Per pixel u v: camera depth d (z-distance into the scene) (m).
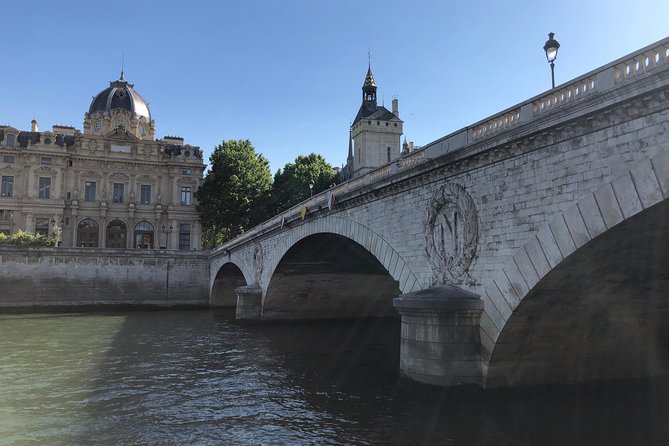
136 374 24.88
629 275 16.12
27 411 18.47
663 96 12.15
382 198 25.05
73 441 15.42
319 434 15.75
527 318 16.97
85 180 87.25
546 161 15.52
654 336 20.23
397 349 32.78
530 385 18.36
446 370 17.78
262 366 26.91
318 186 84.50
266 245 47.00
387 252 24.38
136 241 88.81
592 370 19.58
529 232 16.03
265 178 88.69
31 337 38.22
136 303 69.69
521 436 14.82
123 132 89.06
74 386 22.30
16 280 65.25
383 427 15.93
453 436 14.95
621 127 13.31
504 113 17.44
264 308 48.06
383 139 93.44
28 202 82.88
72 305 66.44
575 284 16.03
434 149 21.27
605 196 13.54
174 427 16.73
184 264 74.19
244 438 15.60
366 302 49.81
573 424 15.69
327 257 40.09
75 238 85.19
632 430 15.20
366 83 97.12
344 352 31.52
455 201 19.44
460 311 17.73
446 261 19.95
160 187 90.94
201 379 23.77
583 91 14.55
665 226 13.29
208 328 44.78
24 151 83.31
